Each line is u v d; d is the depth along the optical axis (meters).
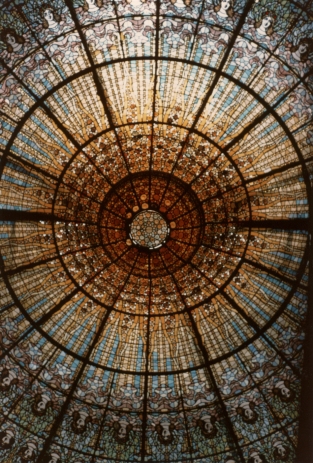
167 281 13.52
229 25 11.53
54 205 13.05
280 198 12.85
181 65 12.10
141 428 12.70
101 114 12.66
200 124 12.77
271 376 12.62
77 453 12.40
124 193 13.41
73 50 11.78
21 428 12.20
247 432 12.47
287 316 12.70
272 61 11.70
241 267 13.29
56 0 11.27
